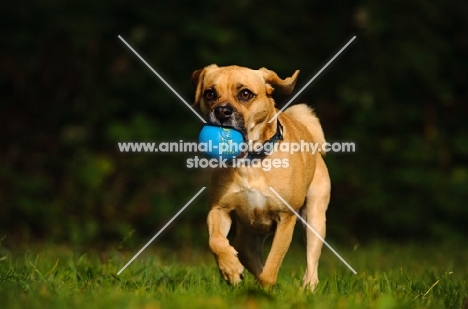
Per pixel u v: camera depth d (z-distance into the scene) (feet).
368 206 49.14
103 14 50.80
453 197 49.55
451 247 44.75
